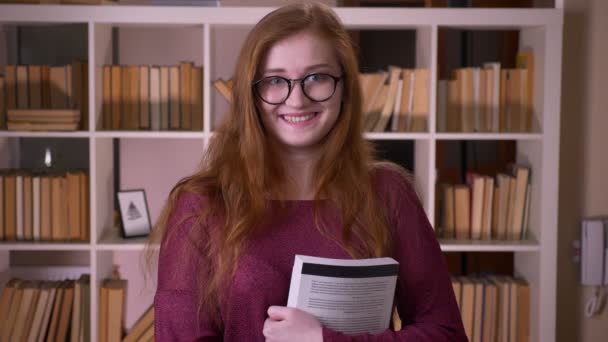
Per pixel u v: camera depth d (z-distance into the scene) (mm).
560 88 3025
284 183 1636
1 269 3230
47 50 3303
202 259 1551
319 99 1554
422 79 3111
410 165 3467
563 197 3365
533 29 3178
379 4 3402
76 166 3359
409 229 1625
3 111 3043
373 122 3117
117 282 3172
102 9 2924
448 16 2998
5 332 3062
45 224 3051
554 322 3078
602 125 3334
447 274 1649
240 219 1547
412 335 1526
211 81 3086
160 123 3102
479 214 3170
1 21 2916
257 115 1596
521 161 3359
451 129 3143
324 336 1440
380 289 1510
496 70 3135
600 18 3311
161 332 1535
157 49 3383
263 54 1565
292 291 1477
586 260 3285
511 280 3270
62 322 3094
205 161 1729
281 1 3277
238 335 1531
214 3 3078
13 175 3066
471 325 3180
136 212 3164
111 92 3078
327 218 1593
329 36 1579
